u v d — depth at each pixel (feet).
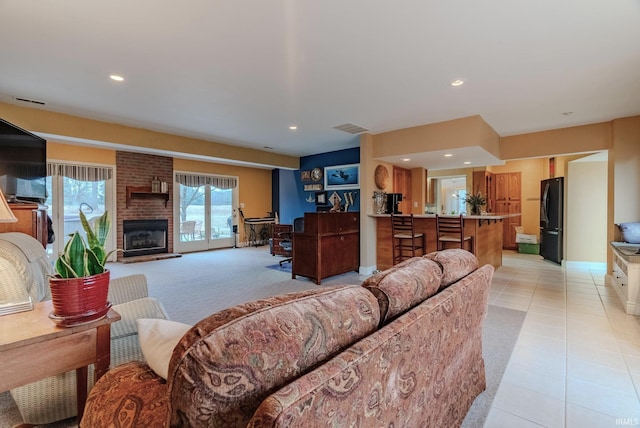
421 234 16.02
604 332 8.96
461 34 7.22
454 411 4.78
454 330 4.43
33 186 10.11
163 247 23.24
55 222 18.74
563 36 7.27
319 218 14.80
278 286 14.23
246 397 2.07
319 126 15.58
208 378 1.95
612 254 13.83
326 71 9.22
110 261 20.48
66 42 7.64
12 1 6.04
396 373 3.06
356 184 21.58
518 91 10.66
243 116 13.85
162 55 8.29
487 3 6.10
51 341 3.54
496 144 16.40
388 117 13.79
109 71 9.29
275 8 6.26
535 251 23.41
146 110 13.09
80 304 3.73
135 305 5.27
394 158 17.07
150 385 3.17
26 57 8.42
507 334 8.87
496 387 6.36
